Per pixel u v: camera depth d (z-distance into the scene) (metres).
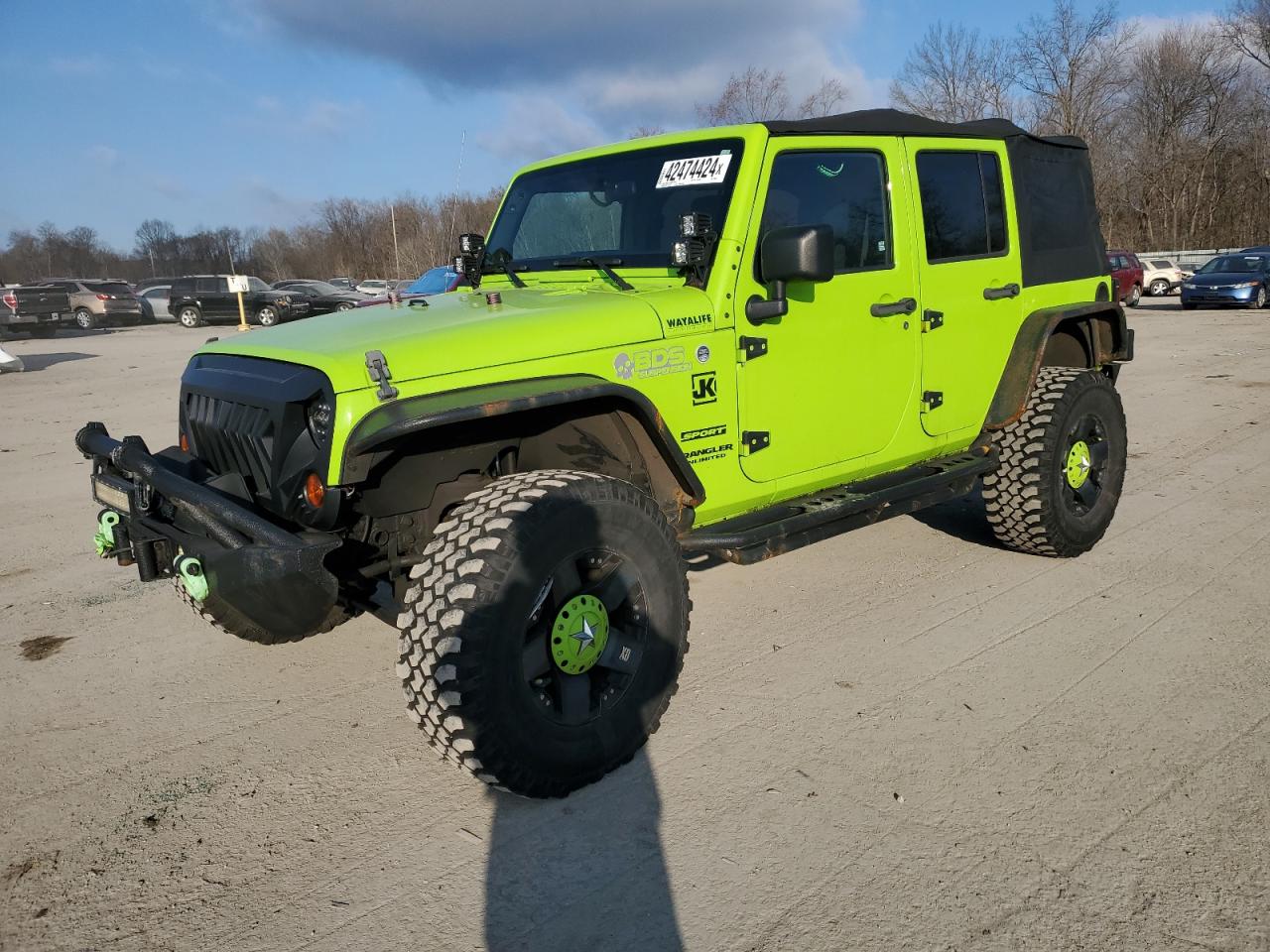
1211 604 4.32
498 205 4.50
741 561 3.49
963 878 2.53
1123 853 2.60
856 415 3.98
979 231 4.51
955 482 4.45
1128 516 5.80
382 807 3.00
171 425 10.43
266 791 3.11
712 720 3.45
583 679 2.96
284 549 2.62
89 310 31.70
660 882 2.57
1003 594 4.56
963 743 3.22
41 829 2.94
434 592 2.67
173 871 2.71
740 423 3.54
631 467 3.41
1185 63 47.16
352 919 2.48
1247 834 2.67
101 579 5.32
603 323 3.13
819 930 2.36
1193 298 24.08
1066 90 42.53
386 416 2.66
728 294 3.42
